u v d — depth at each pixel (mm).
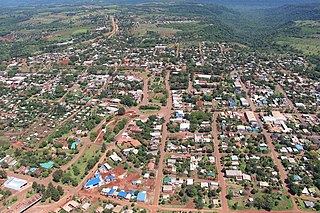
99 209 154000
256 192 166000
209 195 163125
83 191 168875
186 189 167375
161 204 158875
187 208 156000
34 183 170000
